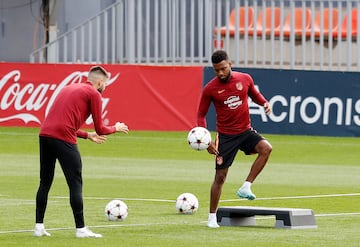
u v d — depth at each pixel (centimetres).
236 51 8131
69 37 9388
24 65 8100
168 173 5947
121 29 8388
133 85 8019
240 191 3844
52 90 8081
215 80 3791
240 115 3784
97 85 3512
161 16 8381
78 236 3453
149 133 8000
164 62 8269
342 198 4825
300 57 8431
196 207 4209
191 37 8194
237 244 3328
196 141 3734
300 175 5916
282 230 3684
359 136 7856
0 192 4959
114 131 3481
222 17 8694
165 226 3794
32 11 9700
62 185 5300
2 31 9788
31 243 3328
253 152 3844
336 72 7831
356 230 3697
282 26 8088
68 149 3397
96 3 9469
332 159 6831
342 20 8550
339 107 7844
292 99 7869
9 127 8162
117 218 3950
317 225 3825
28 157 6781
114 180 5566
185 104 8000
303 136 7888
